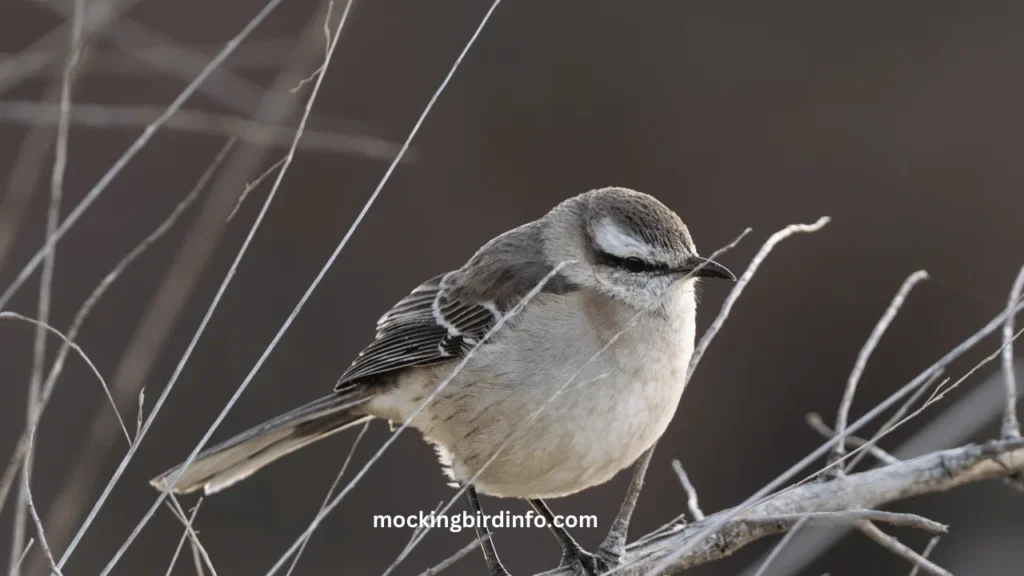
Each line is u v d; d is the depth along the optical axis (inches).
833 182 605.6
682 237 305.3
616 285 299.9
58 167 209.6
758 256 281.1
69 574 477.4
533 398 292.8
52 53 258.5
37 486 502.6
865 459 467.8
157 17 573.0
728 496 541.0
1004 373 248.5
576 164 611.5
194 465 316.2
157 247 553.0
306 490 519.8
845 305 572.1
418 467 524.1
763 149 615.8
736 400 553.9
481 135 609.6
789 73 629.6
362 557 510.3
